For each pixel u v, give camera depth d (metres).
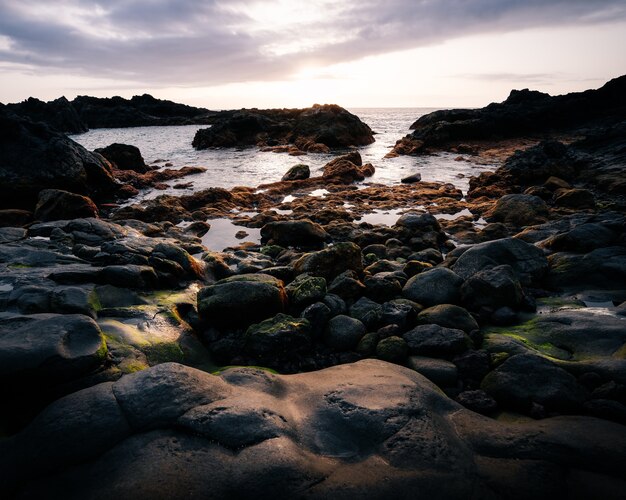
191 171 35.28
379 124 120.94
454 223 18.55
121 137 77.38
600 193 22.97
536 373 6.18
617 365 6.15
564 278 10.79
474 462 4.54
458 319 8.25
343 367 6.81
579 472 4.37
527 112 56.44
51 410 4.82
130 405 4.91
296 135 63.59
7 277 9.12
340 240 16.50
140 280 9.49
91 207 19.50
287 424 4.96
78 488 4.04
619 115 53.06
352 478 4.22
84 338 6.00
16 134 21.94
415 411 5.25
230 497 3.93
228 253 14.53
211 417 4.81
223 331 8.62
